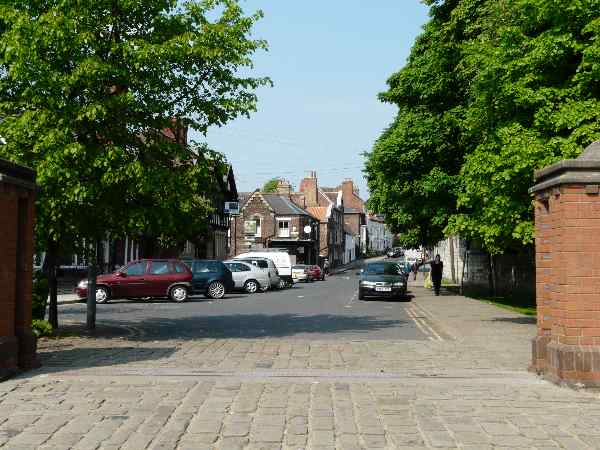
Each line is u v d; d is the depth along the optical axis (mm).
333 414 6832
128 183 13508
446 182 29375
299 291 39844
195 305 26641
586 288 8031
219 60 13930
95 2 13141
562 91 15633
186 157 14352
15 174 9211
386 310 23734
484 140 17688
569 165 8031
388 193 32125
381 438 5953
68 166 12766
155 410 6934
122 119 13508
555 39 15383
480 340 13484
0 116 13773
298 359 10719
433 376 9008
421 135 29766
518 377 8867
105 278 27719
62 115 12688
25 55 12375
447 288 41969
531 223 15930
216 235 62438
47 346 12539
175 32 14086
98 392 7801
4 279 8805
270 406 7160
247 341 13406
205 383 8383
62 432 6121
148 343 13062
